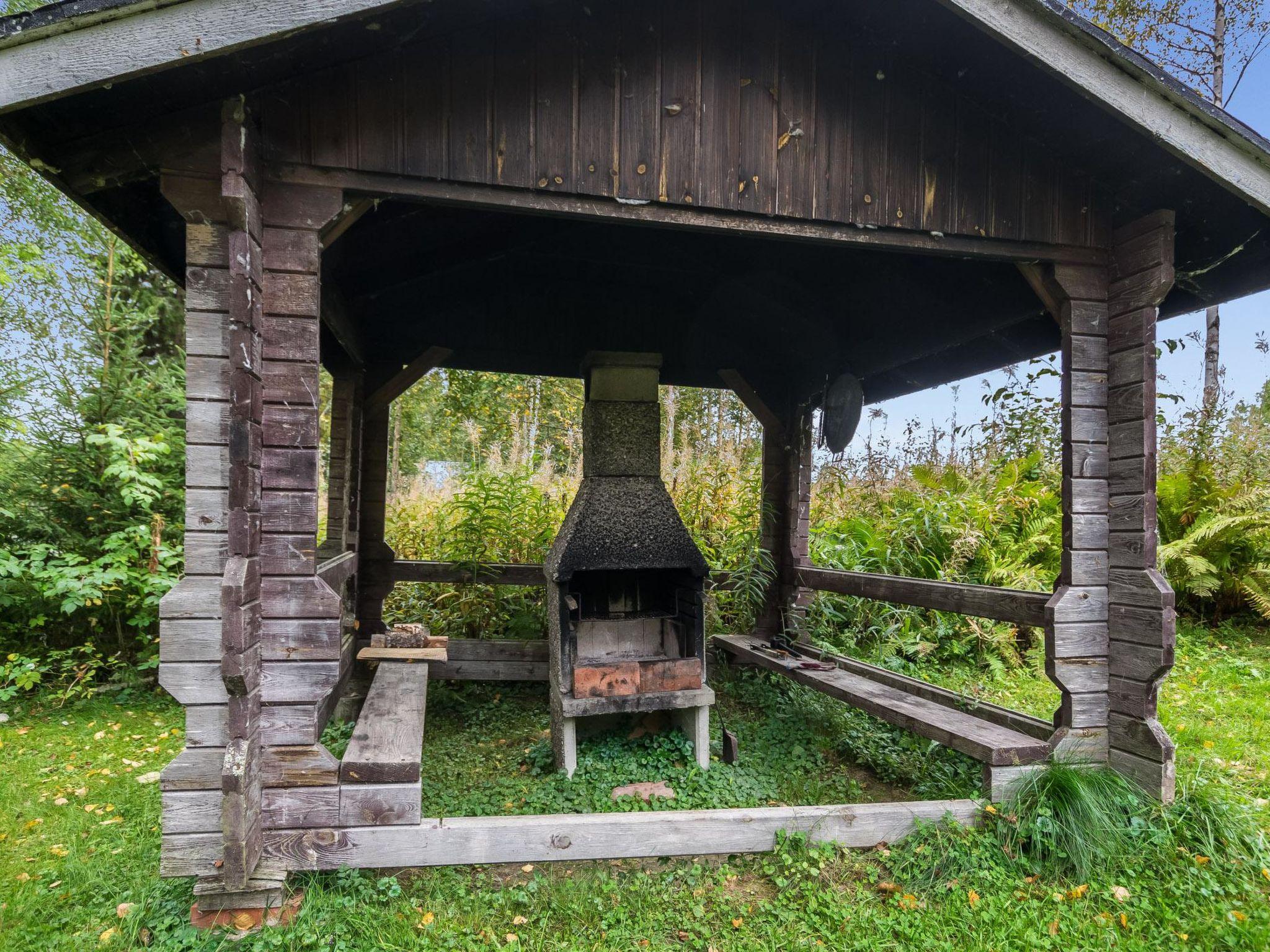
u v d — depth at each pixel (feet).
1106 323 10.15
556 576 11.95
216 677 7.59
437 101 7.91
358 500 16.10
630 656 13.83
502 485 19.99
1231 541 19.86
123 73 6.24
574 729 11.73
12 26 6.02
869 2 8.44
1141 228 9.66
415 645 15.29
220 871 7.57
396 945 7.25
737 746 12.95
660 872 8.74
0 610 16.78
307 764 7.95
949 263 13.52
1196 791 9.45
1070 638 9.83
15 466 16.71
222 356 7.60
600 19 8.34
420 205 11.42
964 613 12.14
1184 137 8.42
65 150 7.27
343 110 7.75
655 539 12.51
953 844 9.02
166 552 16.49
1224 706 14.29
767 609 18.94
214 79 7.07
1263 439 22.11
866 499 24.00
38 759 12.57
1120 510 9.89
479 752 12.98
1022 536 19.94
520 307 17.54
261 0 6.41
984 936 7.59
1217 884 8.20
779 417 19.07
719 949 7.41
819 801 10.78
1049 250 9.90
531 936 7.54
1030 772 9.57
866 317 16.69
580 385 34.55
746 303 18.15
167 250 10.00
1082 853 8.66
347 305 14.10
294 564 7.82
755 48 8.78
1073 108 8.96
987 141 9.53
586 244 14.76
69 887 8.39
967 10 7.75
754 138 8.74
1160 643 9.24
